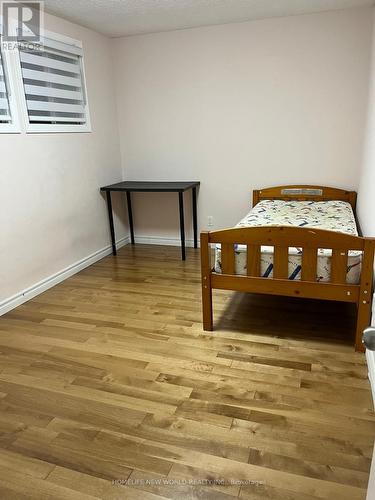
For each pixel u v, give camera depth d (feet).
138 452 5.12
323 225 9.23
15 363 7.27
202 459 4.98
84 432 5.51
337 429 5.39
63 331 8.41
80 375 6.84
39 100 10.14
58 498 4.53
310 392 6.16
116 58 13.30
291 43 11.43
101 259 13.35
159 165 13.99
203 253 7.68
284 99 11.98
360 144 11.61
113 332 8.29
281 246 7.17
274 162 12.65
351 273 7.00
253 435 5.33
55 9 9.95
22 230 9.75
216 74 12.40
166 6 9.98
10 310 9.45
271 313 8.89
